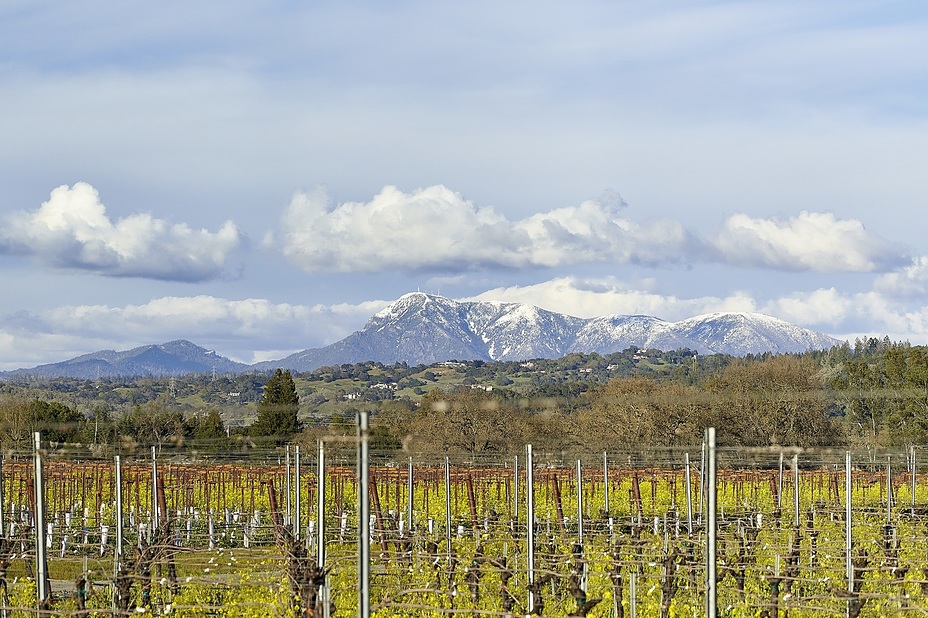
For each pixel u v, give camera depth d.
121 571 19.06
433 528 29.58
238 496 38.31
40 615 15.70
